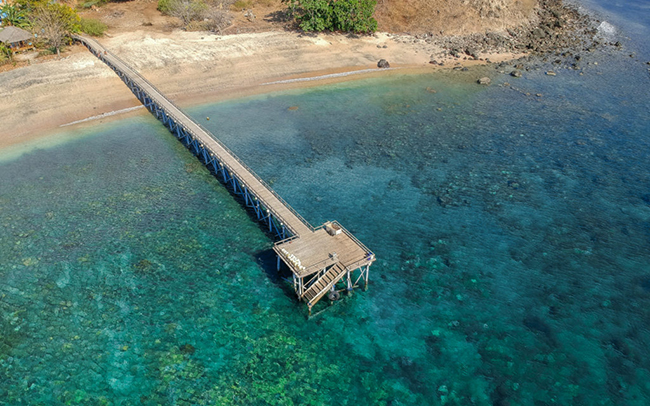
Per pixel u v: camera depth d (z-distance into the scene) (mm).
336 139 61656
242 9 99750
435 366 33406
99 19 94125
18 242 43969
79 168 55188
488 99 71750
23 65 74000
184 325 36125
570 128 63562
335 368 33312
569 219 47094
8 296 38375
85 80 71375
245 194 49031
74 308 37406
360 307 37875
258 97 72438
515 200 49844
